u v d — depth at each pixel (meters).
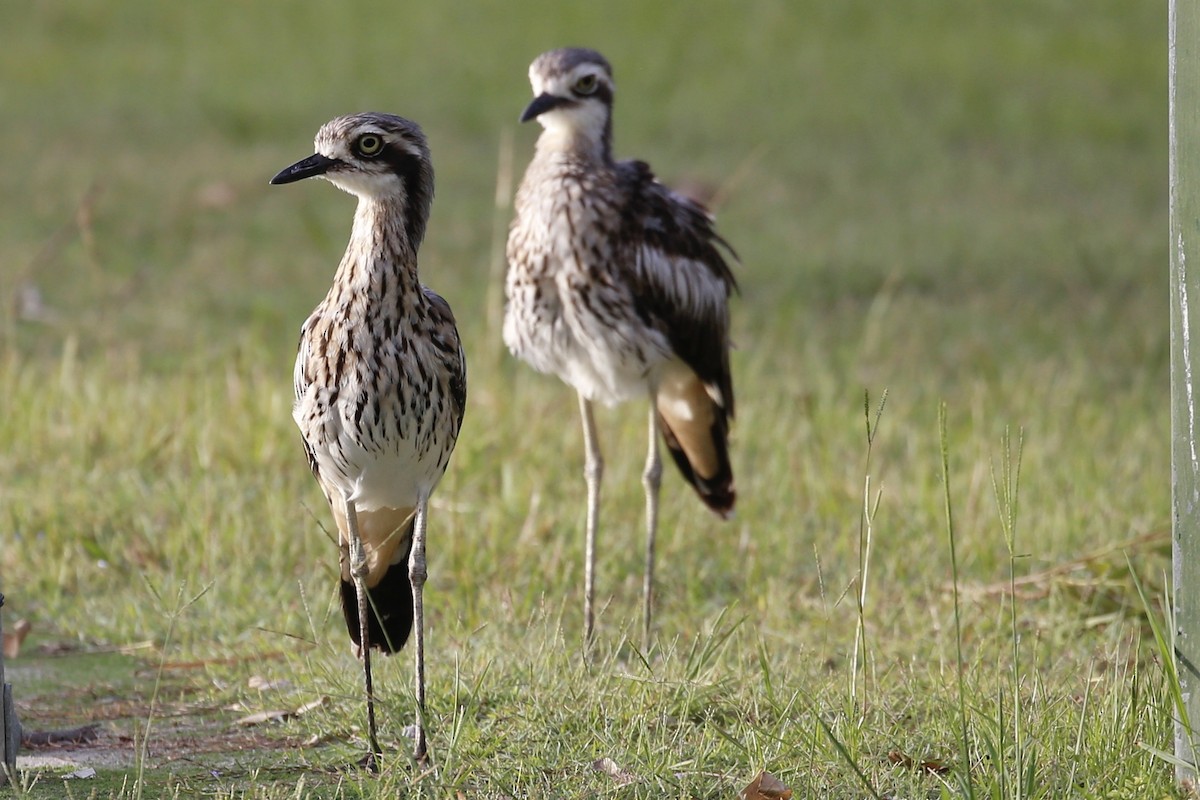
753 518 12.06
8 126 25.97
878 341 17.80
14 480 12.41
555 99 10.38
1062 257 21.73
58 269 19.27
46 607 10.31
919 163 26.69
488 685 8.37
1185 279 6.83
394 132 7.65
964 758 6.69
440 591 10.52
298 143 26.20
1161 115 29.61
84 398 13.91
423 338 7.72
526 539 11.24
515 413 14.05
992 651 9.38
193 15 33.28
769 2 35.03
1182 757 6.94
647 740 7.43
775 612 10.09
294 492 12.09
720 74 31.06
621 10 34.28
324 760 7.75
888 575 10.86
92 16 32.53
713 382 11.01
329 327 7.68
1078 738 7.19
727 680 8.35
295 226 21.97
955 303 19.58
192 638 9.79
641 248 10.38
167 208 22.33
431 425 7.86
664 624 10.05
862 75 31.30
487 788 7.20
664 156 26.19
